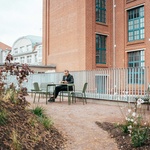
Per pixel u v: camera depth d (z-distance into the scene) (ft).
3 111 14.47
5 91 18.37
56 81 49.96
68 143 15.20
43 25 79.82
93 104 36.37
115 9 67.87
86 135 17.07
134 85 34.88
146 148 13.53
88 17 62.54
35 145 13.15
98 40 66.28
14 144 11.94
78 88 44.42
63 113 25.49
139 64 61.31
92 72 42.11
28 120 15.60
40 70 70.13
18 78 20.29
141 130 15.14
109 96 36.22
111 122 20.51
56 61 73.10
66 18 69.41
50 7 77.25
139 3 60.85
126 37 64.54
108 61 67.56
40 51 102.37
